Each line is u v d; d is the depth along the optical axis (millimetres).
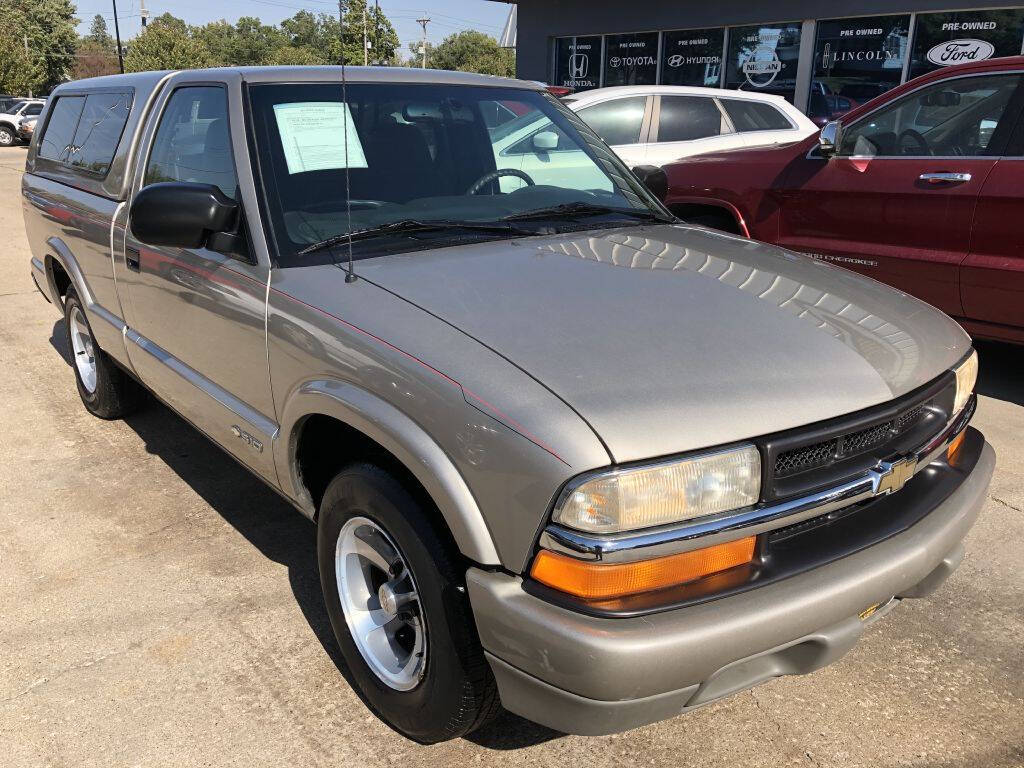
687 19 14664
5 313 7059
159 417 4754
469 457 1908
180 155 3248
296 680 2641
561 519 1793
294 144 2848
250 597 3059
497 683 1986
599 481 1769
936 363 2348
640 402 1881
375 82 3150
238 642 2814
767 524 1910
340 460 2670
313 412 2377
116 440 4426
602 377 1950
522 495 1827
